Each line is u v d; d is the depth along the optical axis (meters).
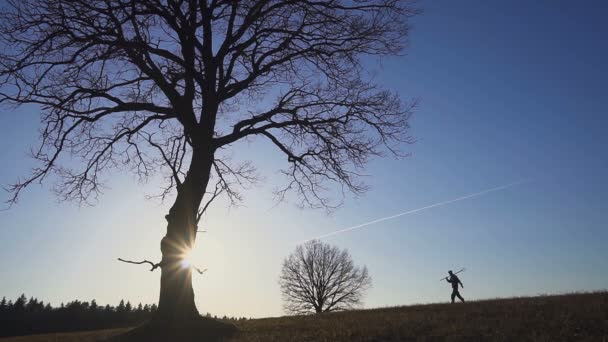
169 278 14.50
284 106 17.27
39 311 73.69
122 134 16.47
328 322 16.69
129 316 76.19
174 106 15.91
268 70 17.05
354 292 62.78
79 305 74.69
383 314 18.17
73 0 14.34
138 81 16.77
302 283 63.16
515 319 13.29
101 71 15.74
